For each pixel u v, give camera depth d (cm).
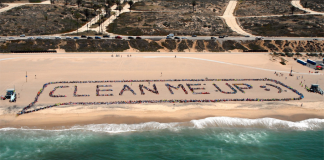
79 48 14925
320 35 18462
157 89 9894
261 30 19962
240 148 6950
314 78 11669
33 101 8562
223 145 7025
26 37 16150
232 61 13588
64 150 6650
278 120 8019
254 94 9700
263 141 7206
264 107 8700
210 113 8244
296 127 7775
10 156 6391
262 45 16475
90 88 9794
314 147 6988
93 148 6762
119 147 6825
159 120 7812
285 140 7262
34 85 9844
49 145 6806
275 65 13338
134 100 8881
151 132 7394
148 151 6731
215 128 7625
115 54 14262
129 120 7744
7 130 7188
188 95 9425
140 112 8144
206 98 9219
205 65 12781
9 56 13138
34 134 7112
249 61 13712
